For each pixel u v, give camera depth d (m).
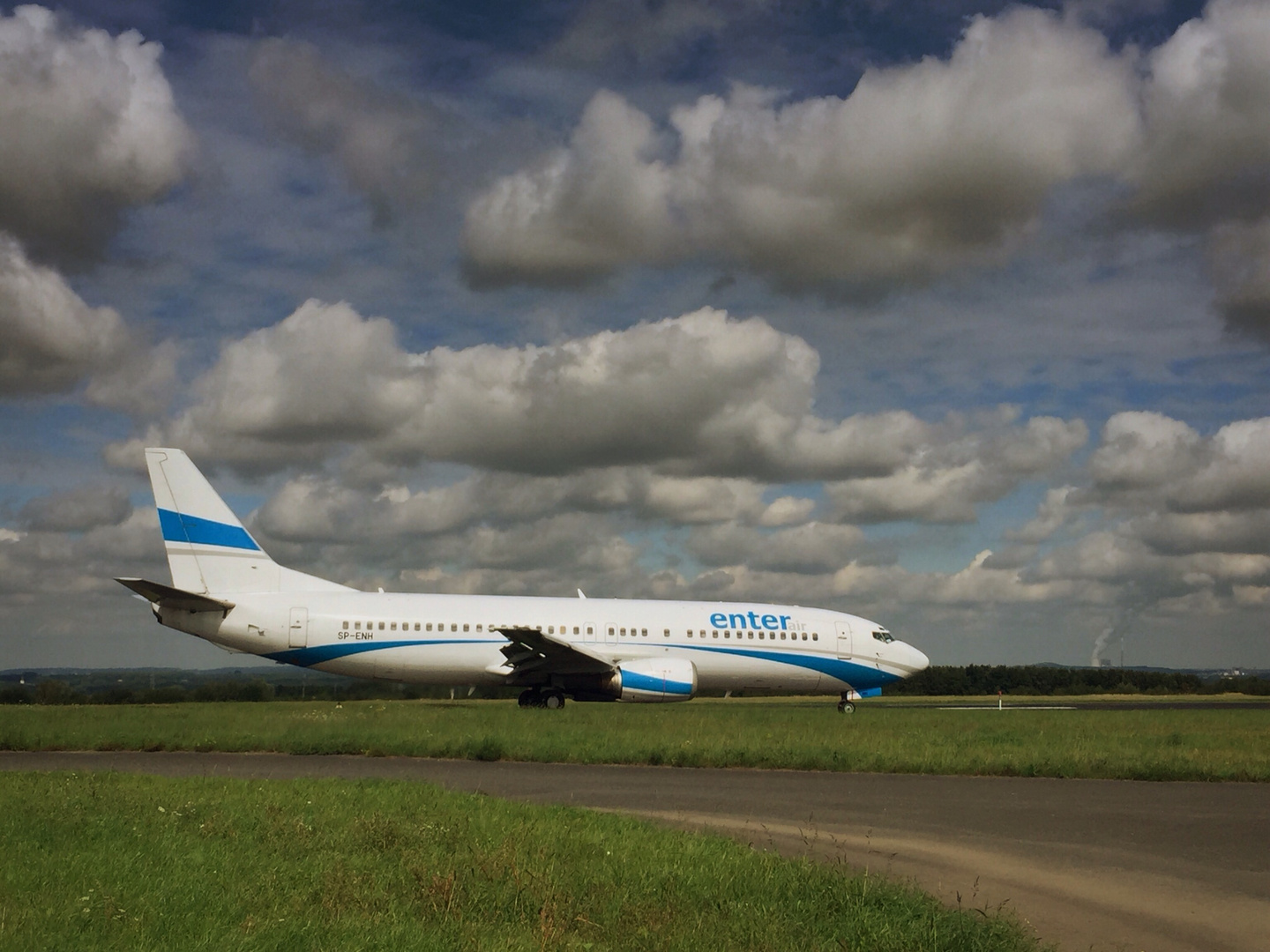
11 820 11.21
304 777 17.03
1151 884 10.05
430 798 13.86
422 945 6.88
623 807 14.81
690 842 10.79
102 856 9.32
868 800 15.66
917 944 7.41
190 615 35.91
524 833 10.80
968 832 12.94
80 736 23.31
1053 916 8.84
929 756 20.72
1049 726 30.77
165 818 11.50
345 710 35.19
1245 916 8.88
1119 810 14.79
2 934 6.67
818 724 30.14
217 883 8.42
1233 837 12.62
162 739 23.05
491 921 7.75
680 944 7.17
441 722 28.61
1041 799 15.93
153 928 7.00
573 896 8.32
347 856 9.84
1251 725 32.03
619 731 25.91
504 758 21.12
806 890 8.70
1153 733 28.36
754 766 20.25
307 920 7.35
